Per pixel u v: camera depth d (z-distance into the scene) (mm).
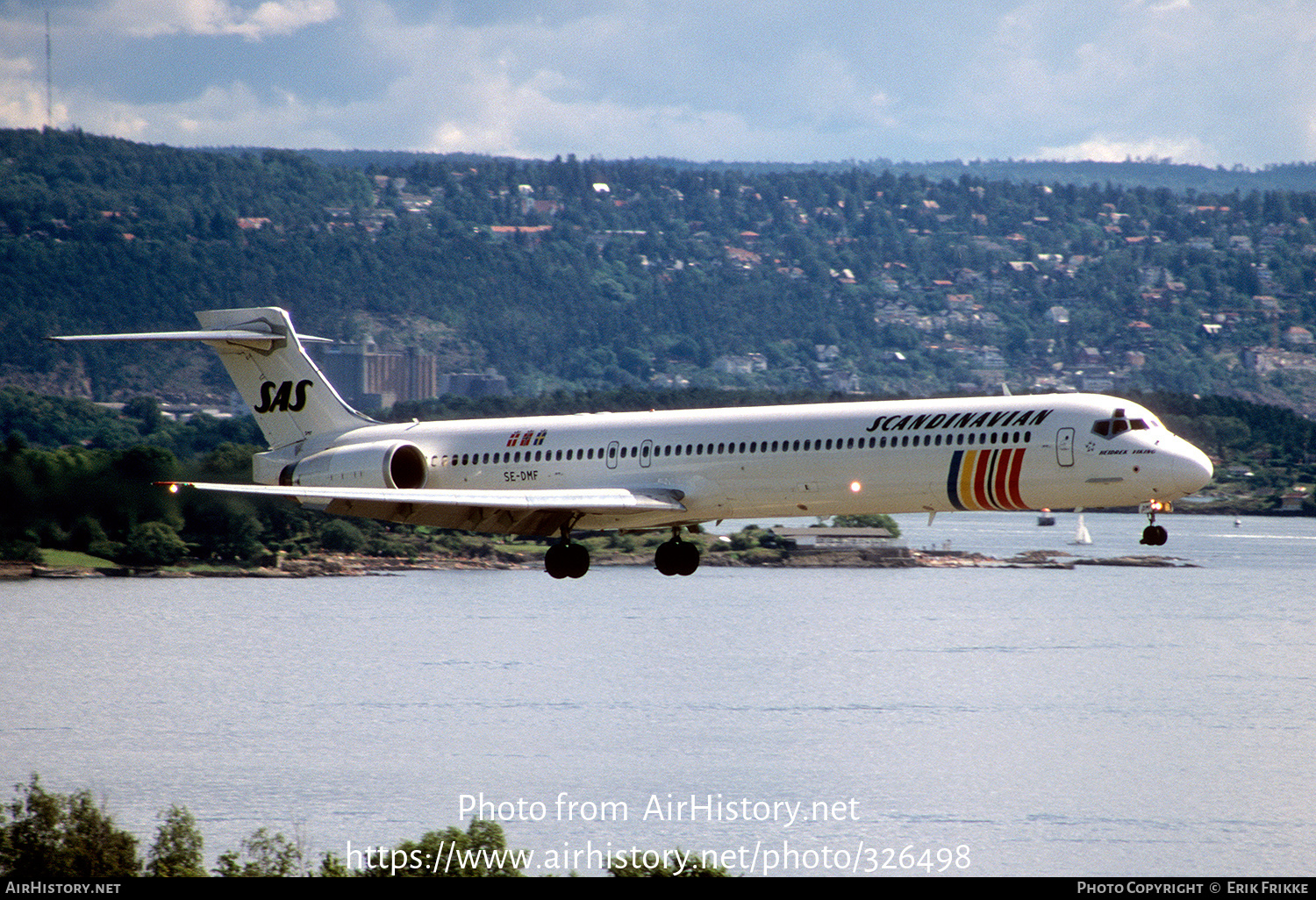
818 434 174500
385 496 177625
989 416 168750
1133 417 164750
